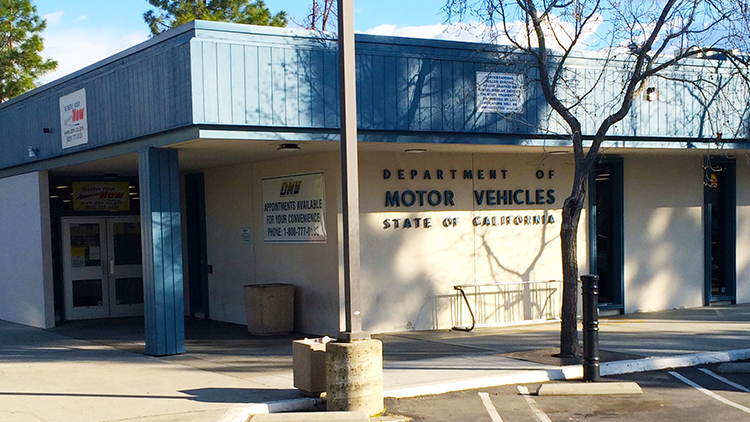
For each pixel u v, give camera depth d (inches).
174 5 1376.7
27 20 1391.5
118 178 795.4
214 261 738.8
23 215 734.5
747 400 377.4
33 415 351.9
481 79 562.3
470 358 484.4
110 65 559.2
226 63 475.5
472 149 597.9
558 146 594.9
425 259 622.5
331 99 508.4
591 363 413.4
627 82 571.5
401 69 533.0
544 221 673.6
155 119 504.7
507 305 655.8
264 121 484.7
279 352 532.1
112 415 348.5
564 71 589.6
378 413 354.0
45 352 556.4
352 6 361.1
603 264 717.3
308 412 354.6
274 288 613.0
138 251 804.0
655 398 383.6
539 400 382.3
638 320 662.5
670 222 737.6
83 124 600.1
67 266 765.9
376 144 544.1
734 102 661.9
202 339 608.1
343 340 354.0
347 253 357.7
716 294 777.6
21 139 712.4
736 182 773.3
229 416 340.8
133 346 577.6
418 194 620.4
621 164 708.0
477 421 343.0
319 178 595.2
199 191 757.9
